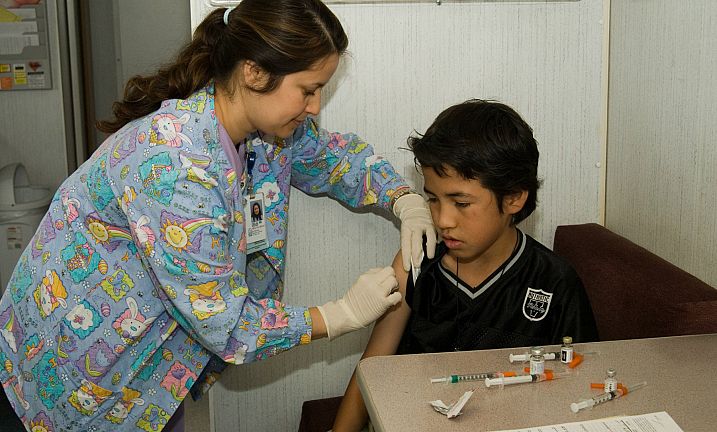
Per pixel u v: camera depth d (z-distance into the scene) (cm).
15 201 314
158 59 368
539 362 93
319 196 168
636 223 162
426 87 162
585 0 163
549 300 136
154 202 109
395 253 172
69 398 128
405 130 164
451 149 117
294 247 170
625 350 103
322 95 161
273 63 111
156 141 112
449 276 138
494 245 134
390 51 160
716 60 130
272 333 119
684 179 142
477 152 117
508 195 124
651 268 135
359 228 170
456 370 96
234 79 118
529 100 166
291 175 158
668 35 145
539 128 168
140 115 127
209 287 112
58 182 353
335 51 117
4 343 135
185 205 109
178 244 109
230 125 122
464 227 122
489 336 137
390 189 152
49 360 127
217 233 112
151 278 120
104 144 125
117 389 129
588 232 161
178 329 131
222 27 121
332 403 170
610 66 168
